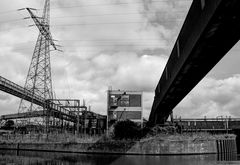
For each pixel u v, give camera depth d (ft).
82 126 388.78
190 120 385.50
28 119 370.53
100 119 410.11
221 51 121.39
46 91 362.74
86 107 389.60
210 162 222.69
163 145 281.33
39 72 355.77
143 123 390.21
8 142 343.46
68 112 414.00
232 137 341.21
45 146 324.19
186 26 129.18
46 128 358.02
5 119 451.94
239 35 107.04
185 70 148.15
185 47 131.75
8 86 286.25
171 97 222.69
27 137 340.80
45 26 352.90
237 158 269.44
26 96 328.70
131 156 269.03
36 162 218.79
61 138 325.83
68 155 276.41
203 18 102.78
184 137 296.71
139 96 395.55
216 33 106.32
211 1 94.07
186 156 273.33
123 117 388.37
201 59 130.93
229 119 383.04
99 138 307.99
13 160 231.30
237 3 87.35
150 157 260.01
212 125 380.58
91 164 208.03
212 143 305.12
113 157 258.57
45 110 359.87
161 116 322.55
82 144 304.71
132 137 303.48
